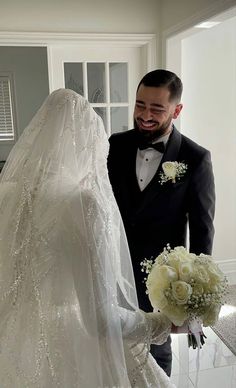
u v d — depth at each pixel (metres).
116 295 0.87
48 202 0.81
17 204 0.84
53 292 0.79
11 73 5.14
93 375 0.81
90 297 0.79
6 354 0.83
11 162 0.95
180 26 2.37
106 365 0.83
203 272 0.94
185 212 1.55
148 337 0.96
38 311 0.80
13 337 0.82
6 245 0.83
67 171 0.87
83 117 0.93
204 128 2.92
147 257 1.53
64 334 0.80
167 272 0.94
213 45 2.78
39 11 2.48
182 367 1.95
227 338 2.36
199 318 0.95
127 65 2.80
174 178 1.45
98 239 0.80
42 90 5.32
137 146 1.57
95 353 0.81
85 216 0.80
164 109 1.42
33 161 0.88
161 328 0.99
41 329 0.80
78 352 0.80
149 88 1.40
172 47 2.63
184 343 2.04
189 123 2.88
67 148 0.89
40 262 0.79
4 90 5.27
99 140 0.95
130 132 1.63
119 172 1.57
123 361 0.86
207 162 1.50
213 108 2.90
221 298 0.96
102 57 2.74
